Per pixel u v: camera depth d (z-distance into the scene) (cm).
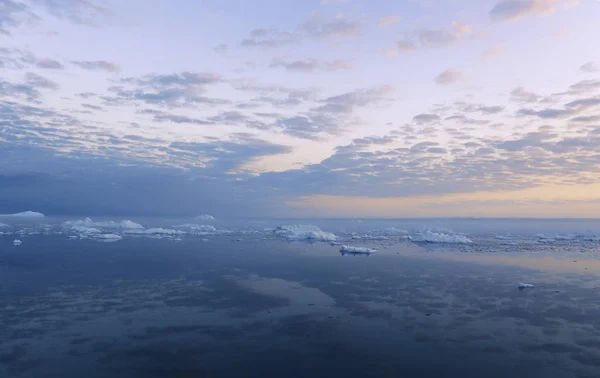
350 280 2623
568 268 3108
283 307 1981
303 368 1306
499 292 2294
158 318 1788
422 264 3303
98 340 1520
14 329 1627
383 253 4072
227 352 1423
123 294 2202
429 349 1464
